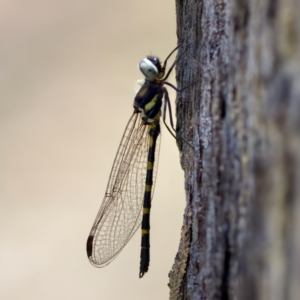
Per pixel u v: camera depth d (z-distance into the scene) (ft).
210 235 1.45
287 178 0.89
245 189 1.16
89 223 1.94
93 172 1.98
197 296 1.52
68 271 1.91
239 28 1.18
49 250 1.92
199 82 1.54
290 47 0.88
